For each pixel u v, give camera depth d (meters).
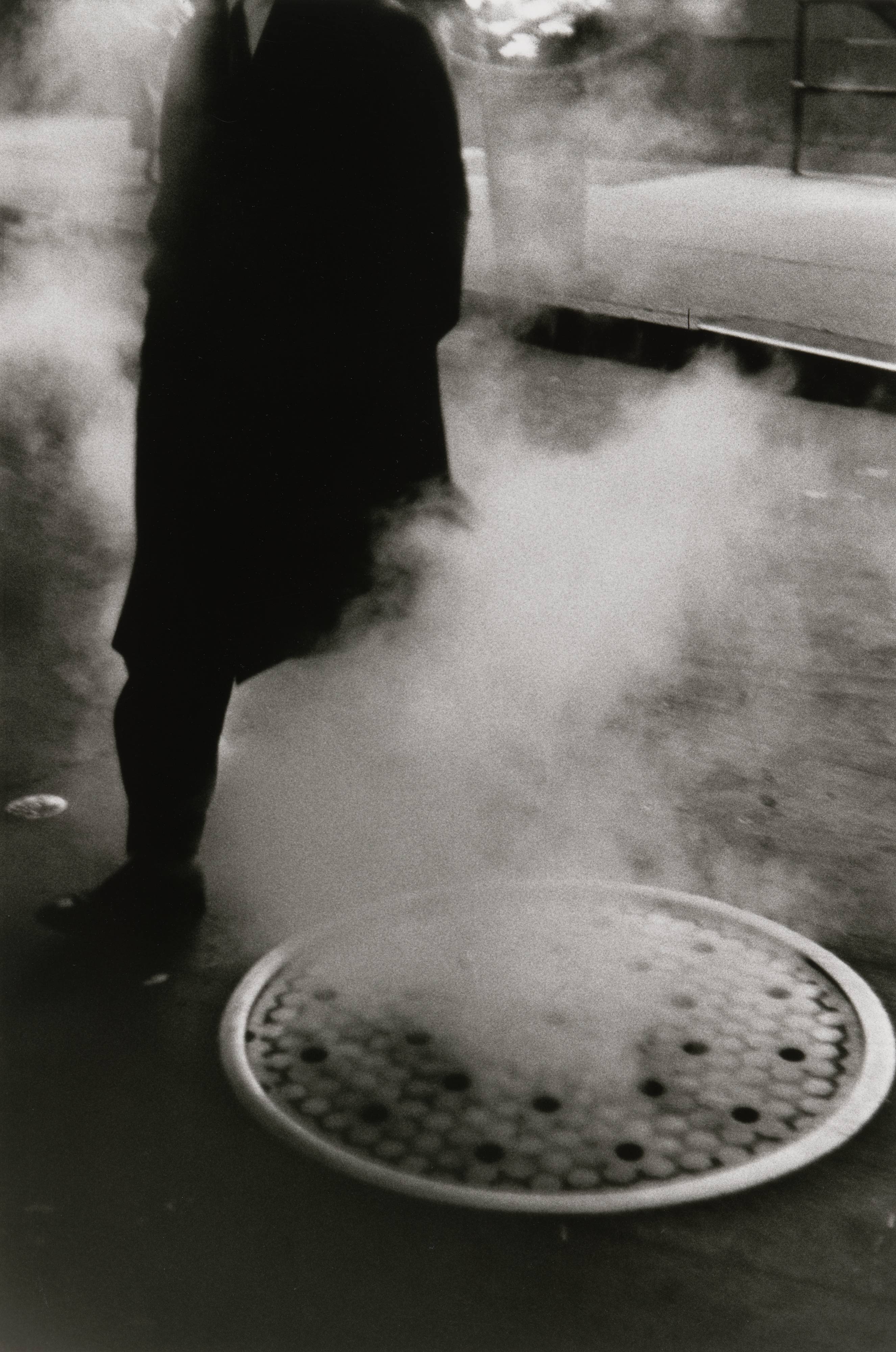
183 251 3.46
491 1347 2.55
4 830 4.20
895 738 4.94
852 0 13.74
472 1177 2.89
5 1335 2.56
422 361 3.68
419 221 3.51
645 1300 2.65
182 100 3.41
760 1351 2.55
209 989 3.52
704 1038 3.29
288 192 3.43
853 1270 2.71
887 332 9.29
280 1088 3.15
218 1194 2.88
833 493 7.34
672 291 10.34
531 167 10.40
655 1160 2.94
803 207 13.16
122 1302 2.64
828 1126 3.03
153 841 3.69
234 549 3.55
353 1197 2.86
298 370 3.52
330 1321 2.61
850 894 3.98
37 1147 3.01
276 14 3.38
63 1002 3.46
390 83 3.42
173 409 3.49
